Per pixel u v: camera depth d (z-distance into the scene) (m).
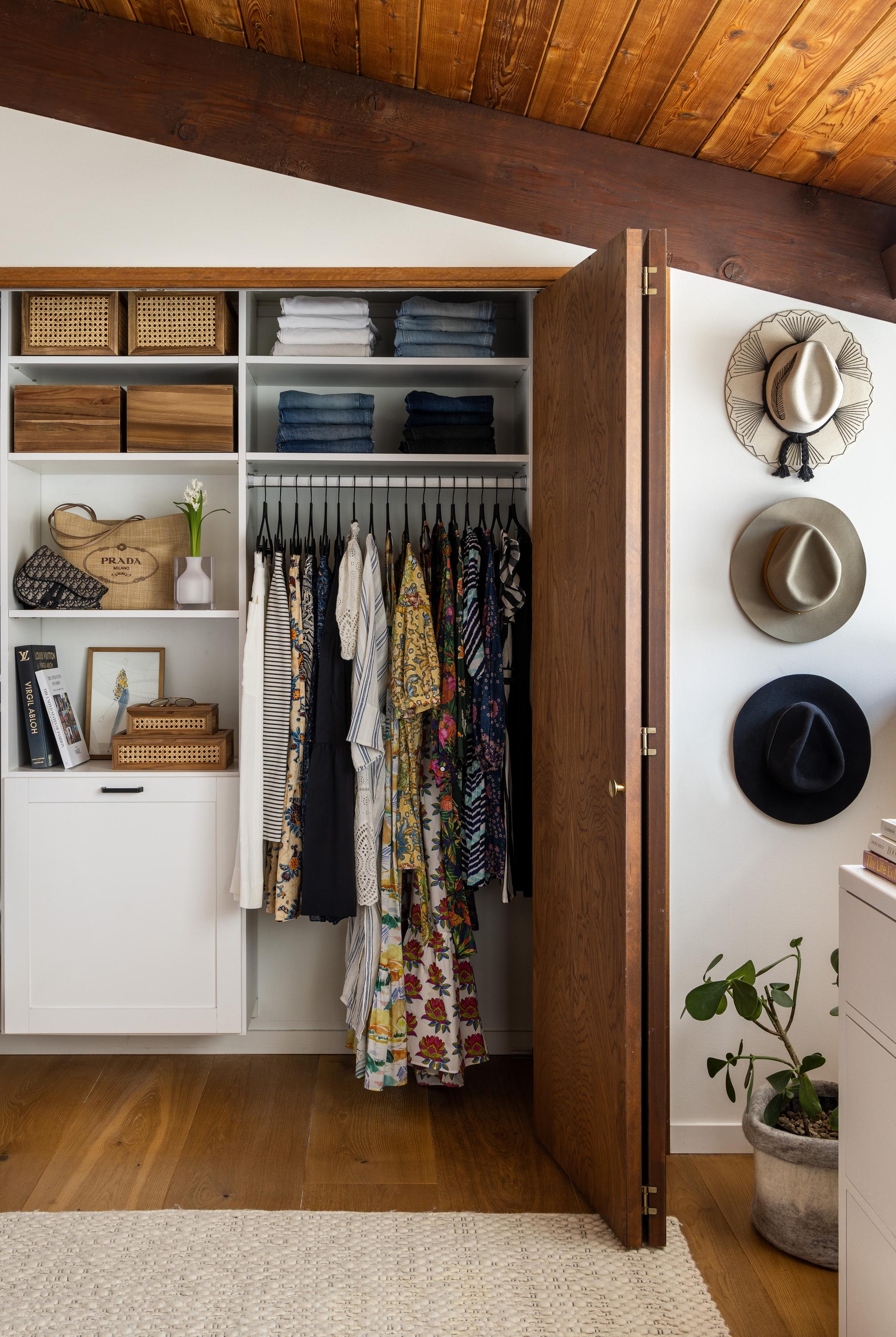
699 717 2.31
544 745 2.34
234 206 2.45
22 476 2.71
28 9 2.45
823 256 2.40
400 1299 1.75
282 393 2.62
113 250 2.44
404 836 2.48
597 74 2.21
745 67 2.04
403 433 2.80
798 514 2.30
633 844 1.88
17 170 2.44
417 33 2.22
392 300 2.78
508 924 2.82
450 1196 2.09
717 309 2.33
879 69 1.93
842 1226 1.54
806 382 2.19
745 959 2.33
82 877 2.57
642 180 2.45
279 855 2.53
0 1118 2.40
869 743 2.31
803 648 2.32
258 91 2.45
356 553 2.48
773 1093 2.05
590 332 2.06
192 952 2.58
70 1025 2.57
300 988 2.85
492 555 2.49
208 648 2.91
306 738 2.54
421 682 2.41
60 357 2.59
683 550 2.31
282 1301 1.74
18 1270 1.81
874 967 1.41
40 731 2.64
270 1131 2.36
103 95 2.45
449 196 2.46
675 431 2.31
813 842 2.33
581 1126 2.09
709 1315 1.71
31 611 2.61
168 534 2.80
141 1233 1.92
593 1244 1.91
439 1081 2.55
